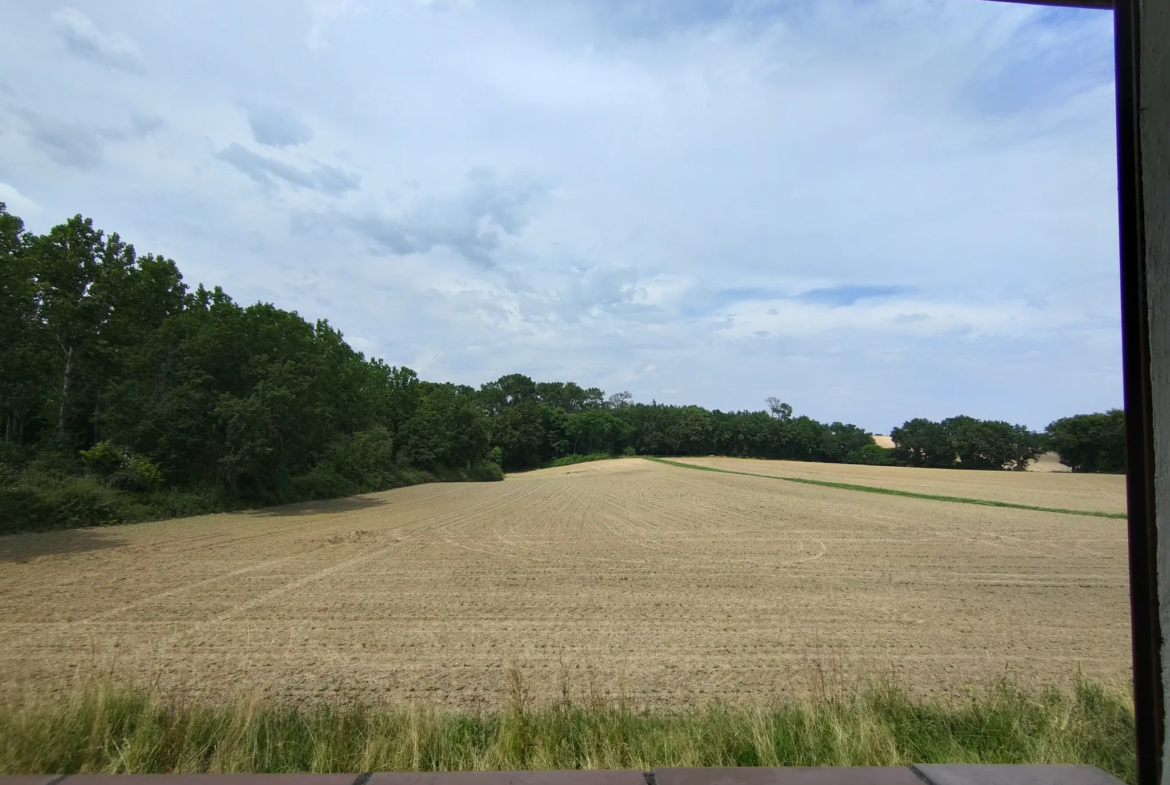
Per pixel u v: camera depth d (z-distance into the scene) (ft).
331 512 89.86
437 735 14.52
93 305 93.97
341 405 143.02
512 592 37.83
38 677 21.86
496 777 9.25
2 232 62.49
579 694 20.79
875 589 40.14
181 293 124.06
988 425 322.96
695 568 47.03
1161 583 6.36
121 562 46.47
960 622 31.94
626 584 40.70
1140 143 6.53
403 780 9.17
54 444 82.89
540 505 106.22
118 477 76.07
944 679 23.04
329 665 23.79
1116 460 247.50
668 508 100.32
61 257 92.68
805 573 45.44
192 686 21.30
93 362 95.04
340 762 13.09
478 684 21.85
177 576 41.68
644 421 391.04
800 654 25.98
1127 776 12.87
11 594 35.50
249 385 88.17
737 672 23.53
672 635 28.68
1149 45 6.42
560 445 366.22
